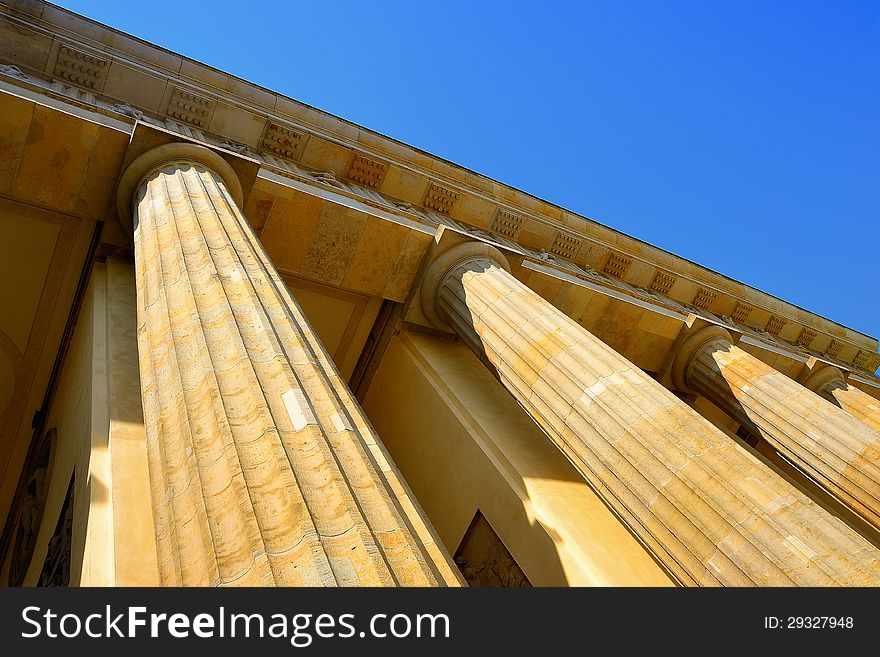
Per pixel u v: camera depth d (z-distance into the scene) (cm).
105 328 1112
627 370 1081
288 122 1914
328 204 1401
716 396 1672
